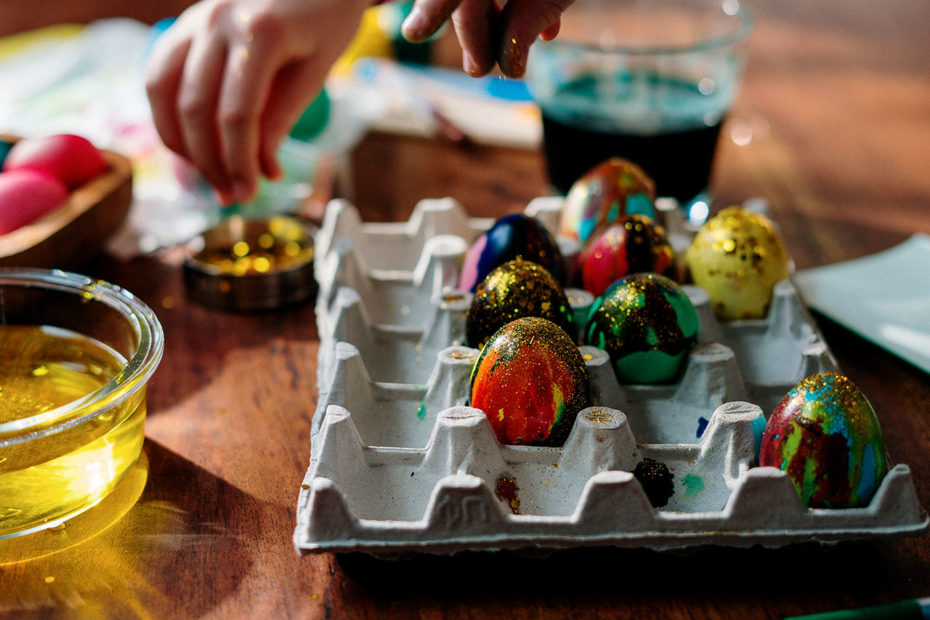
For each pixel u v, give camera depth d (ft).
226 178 2.23
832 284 2.14
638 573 1.59
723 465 1.67
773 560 1.60
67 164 2.21
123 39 3.25
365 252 2.22
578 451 1.65
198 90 2.09
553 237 1.94
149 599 1.57
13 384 1.78
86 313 1.83
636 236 1.89
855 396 1.56
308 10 2.08
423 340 1.93
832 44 3.59
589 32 2.98
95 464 1.63
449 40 3.52
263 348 2.05
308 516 1.54
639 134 2.34
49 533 1.66
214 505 1.71
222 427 1.86
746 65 3.38
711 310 1.91
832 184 2.62
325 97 2.60
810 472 1.56
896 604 1.50
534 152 2.79
